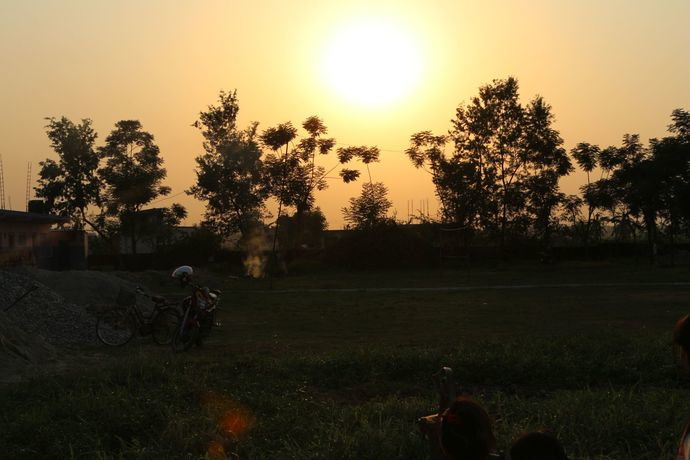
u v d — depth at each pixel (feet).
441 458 14.20
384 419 26.35
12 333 45.60
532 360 38.63
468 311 79.56
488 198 217.77
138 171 201.67
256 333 63.26
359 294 109.29
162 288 122.62
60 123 201.87
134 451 22.38
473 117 220.23
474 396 32.30
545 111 218.59
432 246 204.54
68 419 26.61
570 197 217.15
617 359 39.22
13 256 110.32
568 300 91.56
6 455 23.17
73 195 201.57
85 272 81.51
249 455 22.09
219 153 207.00
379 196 213.05
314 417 26.86
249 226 205.87
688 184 172.55
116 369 36.58
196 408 28.50
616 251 222.28
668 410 25.89
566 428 24.08
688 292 100.37
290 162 192.54
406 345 51.90
